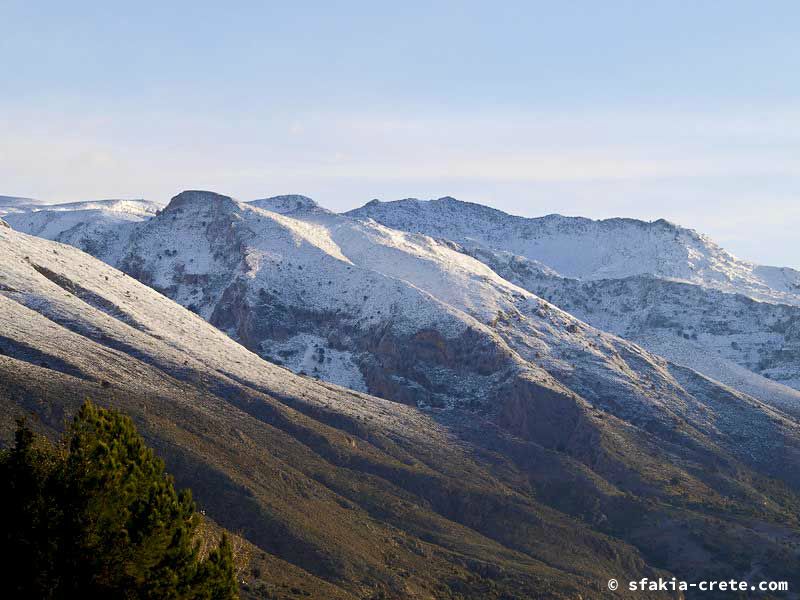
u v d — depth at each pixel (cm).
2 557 5366
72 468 5541
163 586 5438
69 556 5362
